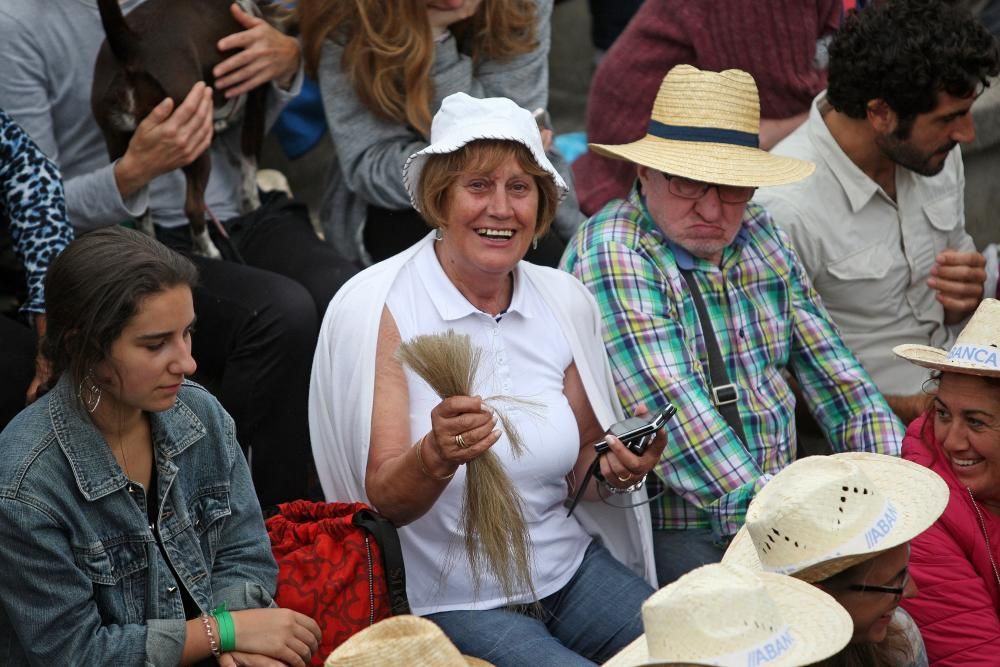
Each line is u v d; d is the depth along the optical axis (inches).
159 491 323.9
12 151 417.7
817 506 288.8
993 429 346.0
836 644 258.1
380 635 250.2
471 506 354.9
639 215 434.0
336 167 533.0
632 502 403.9
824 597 273.0
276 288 460.4
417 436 370.6
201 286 466.0
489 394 380.2
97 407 311.9
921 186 498.9
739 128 424.2
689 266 425.4
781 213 483.8
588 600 382.9
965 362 343.3
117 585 317.1
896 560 297.3
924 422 372.2
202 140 465.4
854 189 485.4
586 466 402.6
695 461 406.3
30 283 413.1
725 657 245.1
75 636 306.5
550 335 394.6
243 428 457.7
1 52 463.5
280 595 343.3
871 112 465.4
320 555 346.9
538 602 379.6
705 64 549.6
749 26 542.9
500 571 355.9
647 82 559.8
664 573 417.1
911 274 501.7
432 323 380.8
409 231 511.2
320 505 368.8
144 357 303.1
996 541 357.4
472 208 369.7
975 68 448.5
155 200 503.2
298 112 589.3
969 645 350.9
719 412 422.0
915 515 306.7
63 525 306.2
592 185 580.4
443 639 247.1
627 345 413.1
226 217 522.3
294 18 522.0
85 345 299.9
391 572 345.4
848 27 466.6
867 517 291.7
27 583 303.6
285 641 324.5
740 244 436.5
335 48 499.8
